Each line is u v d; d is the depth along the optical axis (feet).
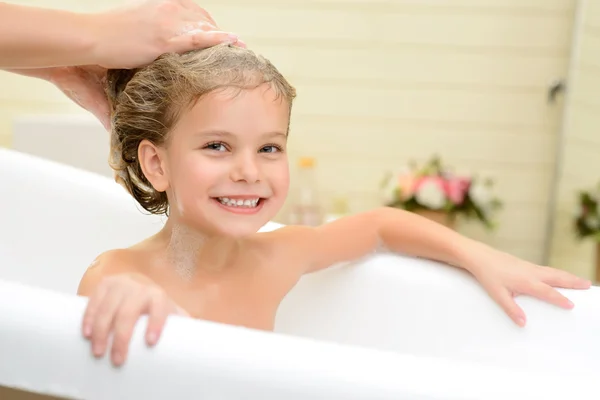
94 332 2.25
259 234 3.71
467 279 3.61
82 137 7.38
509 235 8.75
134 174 3.41
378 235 3.85
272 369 2.16
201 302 3.39
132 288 2.36
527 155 8.63
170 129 3.10
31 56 3.22
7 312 2.32
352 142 8.71
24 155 4.87
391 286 3.73
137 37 3.24
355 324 3.77
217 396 2.16
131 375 2.21
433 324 3.61
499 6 8.41
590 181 7.88
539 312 3.40
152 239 3.49
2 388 2.38
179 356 2.21
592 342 3.29
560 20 8.38
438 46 8.52
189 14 3.41
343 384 2.12
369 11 8.49
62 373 2.26
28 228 4.66
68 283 4.54
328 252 3.78
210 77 3.03
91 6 8.41
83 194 4.61
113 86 3.49
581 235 7.97
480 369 2.21
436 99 8.61
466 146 8.66
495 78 8.53
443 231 3.75
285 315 3.87
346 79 8.62
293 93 3.28
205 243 3.39
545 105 8.53
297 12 8.53
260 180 3.06
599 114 7.71
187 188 3.08
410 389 2.09
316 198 8.58
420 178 8.08
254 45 8.61
